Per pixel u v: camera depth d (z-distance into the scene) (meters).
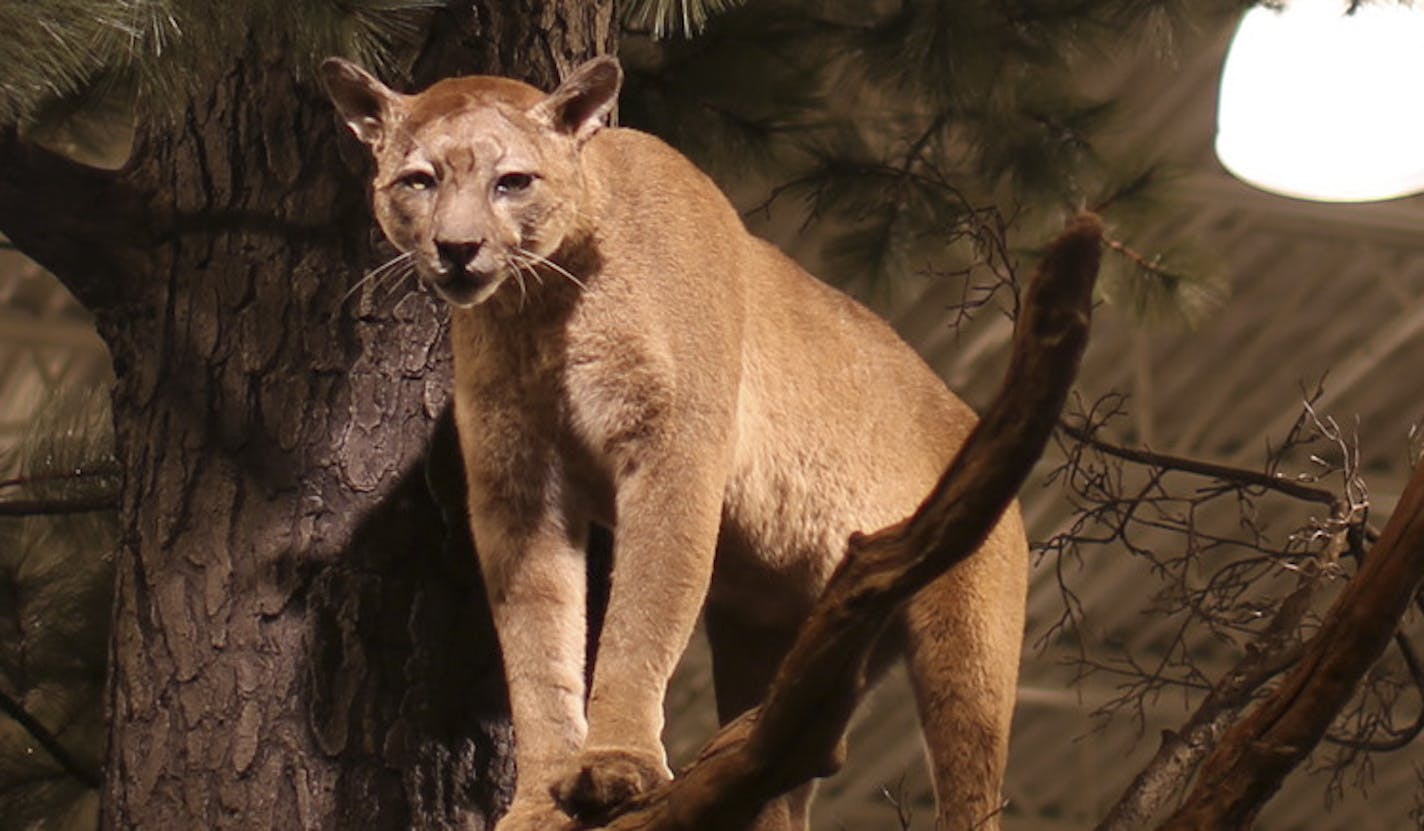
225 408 9.80
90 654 12.84
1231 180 25.17
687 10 10.40
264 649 9.48
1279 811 30.47
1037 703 28.89
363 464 9.70
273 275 9.91
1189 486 25.98
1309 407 9.97
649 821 7.23
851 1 13.77
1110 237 14.20
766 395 9.70
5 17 8.45
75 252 10.05
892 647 10.11
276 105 10.09
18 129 10.47
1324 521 9.74
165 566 9.70
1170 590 10.04
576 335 8.93
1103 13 14.00
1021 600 10.09
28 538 12.96
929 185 13.86
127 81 9.48
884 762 28.42
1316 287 26.98
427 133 8.66
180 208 10.10
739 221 9.83
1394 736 10.14
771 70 13.48
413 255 8.65
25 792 12.71
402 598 9.59
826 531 9.88
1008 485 6.17
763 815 9.56
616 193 9.10
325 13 9.16
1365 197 10.12
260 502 9.66
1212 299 14.38
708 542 8.88
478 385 9.04
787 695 6.64
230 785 9.35
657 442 8.91
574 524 9.13
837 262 13.91
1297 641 9.60
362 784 9.37
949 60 13.52
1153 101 23.11
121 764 9.62
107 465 12.85
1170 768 9.17
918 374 10.51
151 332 10.04
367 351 9.80
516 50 10.16
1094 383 27.38
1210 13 14.21
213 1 9.06
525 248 8.66
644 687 8.57
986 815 9.38
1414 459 10.17
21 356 25.33
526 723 8.73
